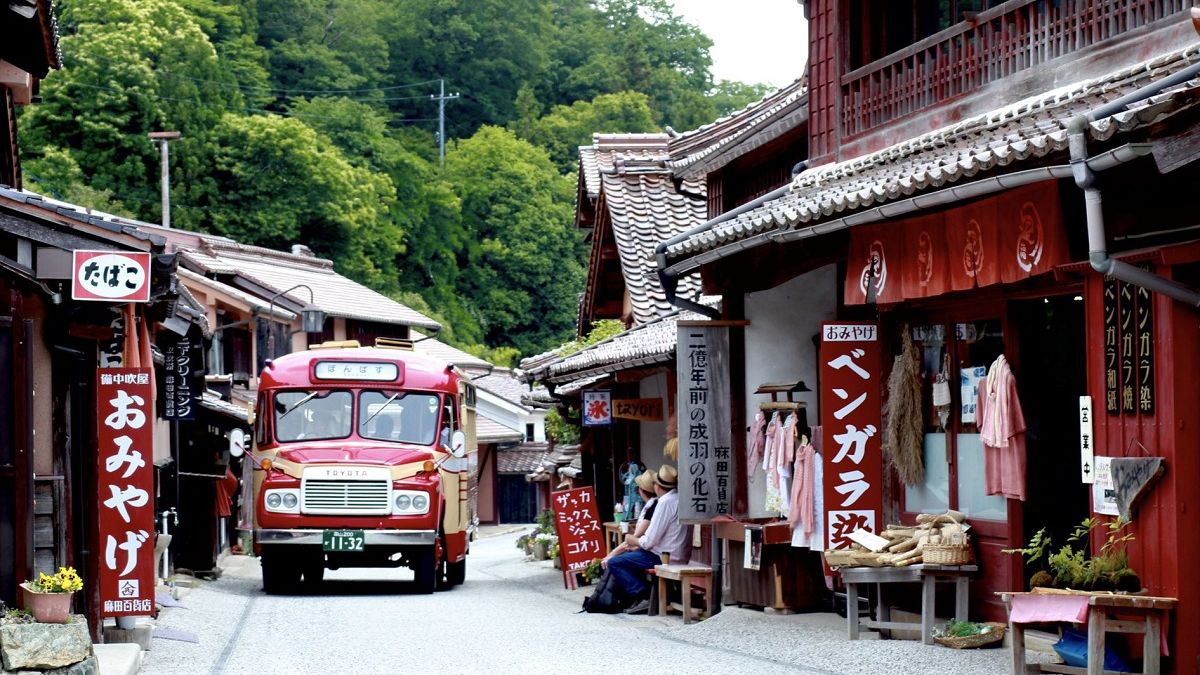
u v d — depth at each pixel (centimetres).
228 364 3841
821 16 1508
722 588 1568
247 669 1128
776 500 1405
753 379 1518
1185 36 1027
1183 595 892
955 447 1234
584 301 2861
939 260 1108
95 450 1162
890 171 1193
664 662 1141
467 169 6925
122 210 4703
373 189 5938
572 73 7900
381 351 2250
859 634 1202
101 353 1321
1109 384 955
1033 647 1068
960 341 1227
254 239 5372
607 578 1642
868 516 1261
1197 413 895
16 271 1016
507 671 1099
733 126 2455
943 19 1346
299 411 2152
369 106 6669
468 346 6406
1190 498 894
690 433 1502
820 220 1159
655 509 1619
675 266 1480
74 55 5062
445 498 2147
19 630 933
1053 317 1167
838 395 1264
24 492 1017
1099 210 830
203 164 5312
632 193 2478
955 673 992
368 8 7294
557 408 2809
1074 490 1164
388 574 2728
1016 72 1204
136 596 1161
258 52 6272
